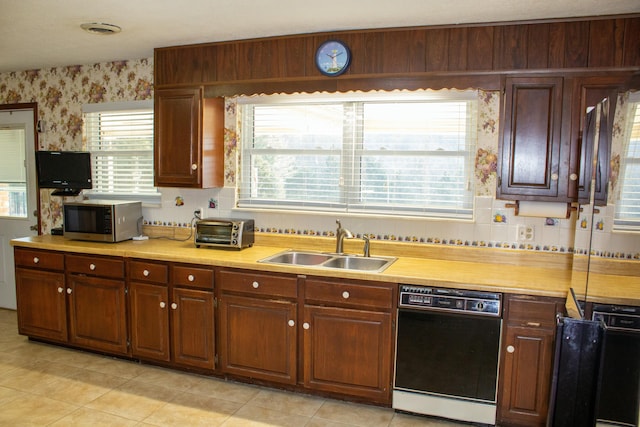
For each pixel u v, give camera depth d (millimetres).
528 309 2627
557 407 1853
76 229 3924
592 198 2037
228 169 3893
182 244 3826
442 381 2789
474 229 3270
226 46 3451
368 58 3115
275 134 3785
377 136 3488
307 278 3004
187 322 3350
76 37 3406
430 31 2994
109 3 2721
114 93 4227
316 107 3631
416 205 3449
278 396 3131
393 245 3434
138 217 4082
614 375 1611
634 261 1449
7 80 4664
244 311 3182
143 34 3311
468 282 2713
